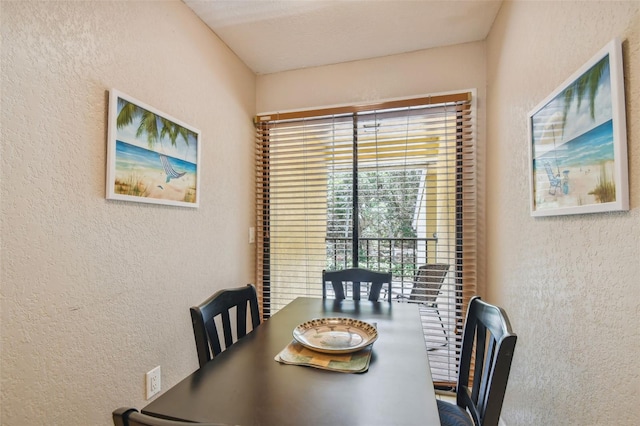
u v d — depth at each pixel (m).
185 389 0.90
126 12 1.35
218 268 2.01
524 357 1.40
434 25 1.94
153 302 1.49
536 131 1.26
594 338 0.92
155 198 1.48
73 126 1.12
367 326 1.31
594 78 0.89
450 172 2.17
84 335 1.16
